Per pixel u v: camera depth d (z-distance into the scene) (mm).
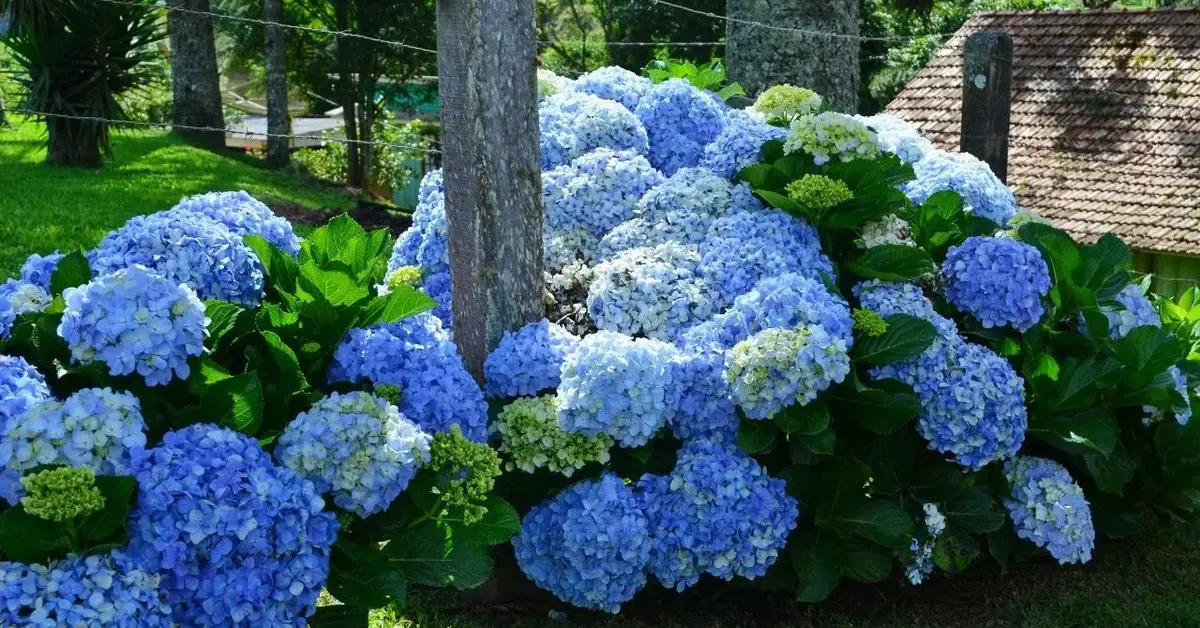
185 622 3053
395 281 4812
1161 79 12594
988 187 5293
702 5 22656
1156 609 4352
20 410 2982
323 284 3695
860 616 4344
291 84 25422
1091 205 11664
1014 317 4395
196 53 18750
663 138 5391
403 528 3619
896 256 4438
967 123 7555
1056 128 12688
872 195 4523
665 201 4711
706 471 3939
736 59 8719
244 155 18938
